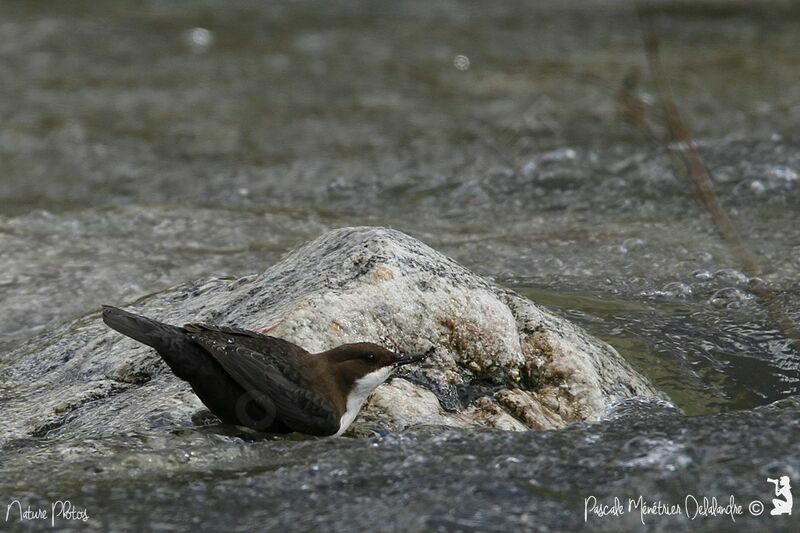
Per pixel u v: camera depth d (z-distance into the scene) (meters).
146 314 17.48
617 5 54.78
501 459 13.03
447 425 14.43
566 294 20.45
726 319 19.19
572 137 35.09
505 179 31.06
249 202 30.30
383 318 15.22
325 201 30.11
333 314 14.95
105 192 32.06
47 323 20.44
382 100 41.09
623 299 20.30
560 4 55.66
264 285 16.56
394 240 16.23
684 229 25.30
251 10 55.59
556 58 45.72
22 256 23.67
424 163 33.34
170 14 54.59
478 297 15.89
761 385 17.03
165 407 14.34
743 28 49.19
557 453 13.20
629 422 14.35
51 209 29.66
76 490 12.55
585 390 15.51
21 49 47.94
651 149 33.00
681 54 45.22
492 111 39.03
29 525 11.76
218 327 13.65
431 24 52.66
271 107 40.38
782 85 40.03
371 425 14.34
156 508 12.14
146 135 37.19
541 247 23.89
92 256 23.81
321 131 37.44
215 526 11.73
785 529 11.40
